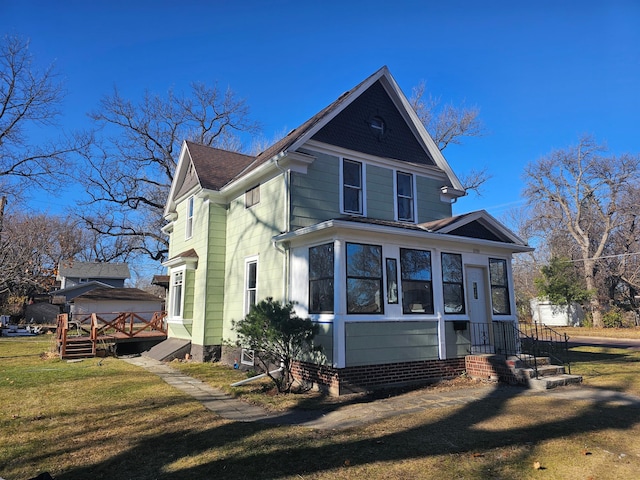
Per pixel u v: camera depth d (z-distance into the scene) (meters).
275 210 11.19
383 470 4.30
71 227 29.67
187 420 6.35
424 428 5.76
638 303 32.94
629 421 5.98
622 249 33.53
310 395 8.21
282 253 10.67
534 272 40.25
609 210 32.97
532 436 5.34
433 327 9.80
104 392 8.36
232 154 16.81
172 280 15.86
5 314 34.53
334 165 11.65
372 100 12.95
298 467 4.43
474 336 10.58
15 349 17.20
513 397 7.68
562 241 36.53
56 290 43.00
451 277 10.48
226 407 7.25
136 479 4.25
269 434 5.59
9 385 9.10
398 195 12.88
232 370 11.28
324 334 8.74
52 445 5.28
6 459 4.82
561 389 8.36
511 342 11.16
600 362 12.20
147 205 29.61
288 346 8.57
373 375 8.65
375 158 12.43
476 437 5.32
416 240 9.90
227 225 13.98
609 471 4.23
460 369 10.07
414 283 9.77
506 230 11.46
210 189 13.75
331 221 8.45
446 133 28.33
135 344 16.16
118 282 44.28
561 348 16.41
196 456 4.82
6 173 21.70
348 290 8.71
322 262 9.27
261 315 8.26
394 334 9.12
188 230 15.77
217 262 13.65
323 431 5.73
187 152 16.33
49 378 9.95
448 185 14.06
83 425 6.12
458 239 10.26
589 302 31.72
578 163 34.62
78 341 14.89
